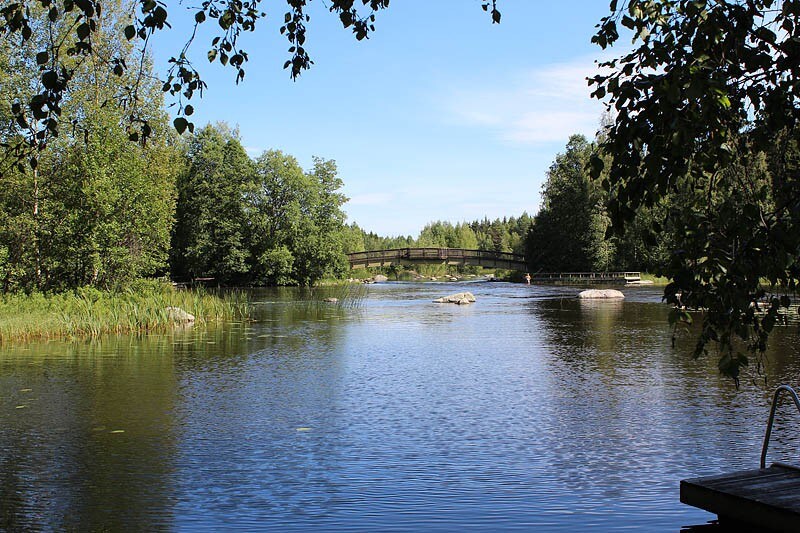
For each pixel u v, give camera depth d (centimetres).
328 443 751
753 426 804
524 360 1373
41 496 586
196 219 5384
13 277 2455
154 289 2756
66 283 2530
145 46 428
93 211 2491
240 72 486
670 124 277
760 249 306
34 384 1122
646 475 629
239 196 5416
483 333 1920
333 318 2480
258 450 725
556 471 644
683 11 305
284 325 2205
